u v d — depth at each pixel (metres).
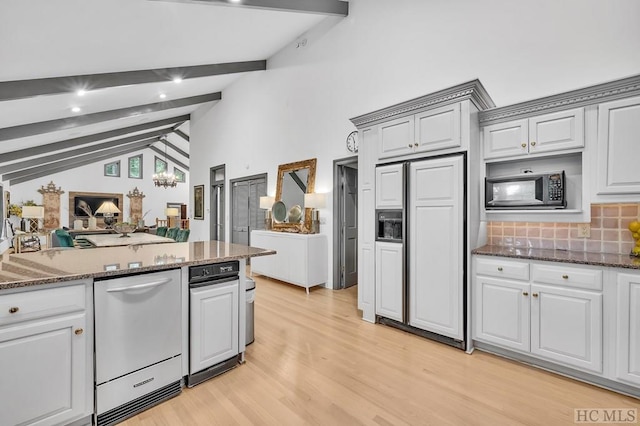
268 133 5.81
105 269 1.64
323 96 4.68
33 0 2.30
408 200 2.78
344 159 4.34
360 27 4.16
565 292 2.04
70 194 11.55
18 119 4.88
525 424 1.63
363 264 3.23
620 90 1.99
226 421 1.66
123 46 3.55
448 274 2.53
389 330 2.92
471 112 2.45
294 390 1.95
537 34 2.74
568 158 2.43
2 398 1.33
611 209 2.33
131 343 1.70
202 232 8.35
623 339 1.85
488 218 2.63
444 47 3.35
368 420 1.66
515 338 2.26
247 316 2.58
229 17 3.83
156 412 1.74
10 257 2.03
